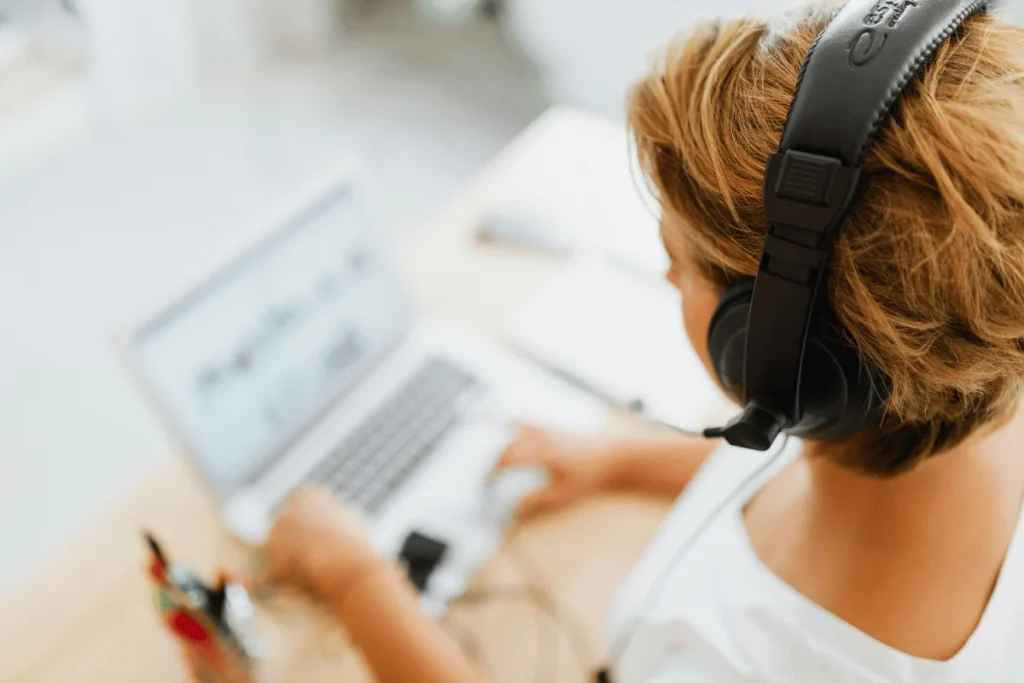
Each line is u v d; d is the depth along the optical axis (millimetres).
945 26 329
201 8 2451
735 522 539
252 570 819
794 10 389
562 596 810
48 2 2188
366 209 924
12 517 1618
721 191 369
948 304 333
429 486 895
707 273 422
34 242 2119
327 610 793
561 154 1360
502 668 757
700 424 945
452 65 2701
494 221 1190
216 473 822
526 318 1071
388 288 979
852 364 370
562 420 960
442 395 974
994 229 317
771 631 459
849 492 448
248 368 833
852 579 443
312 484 881
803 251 338
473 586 815
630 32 2344
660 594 575
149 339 736
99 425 1759
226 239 788
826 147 319
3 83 2291
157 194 2262
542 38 2627
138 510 862
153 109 2525
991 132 312
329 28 2793
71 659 746
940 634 427
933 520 427
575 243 1171
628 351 1029
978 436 399
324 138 2455
